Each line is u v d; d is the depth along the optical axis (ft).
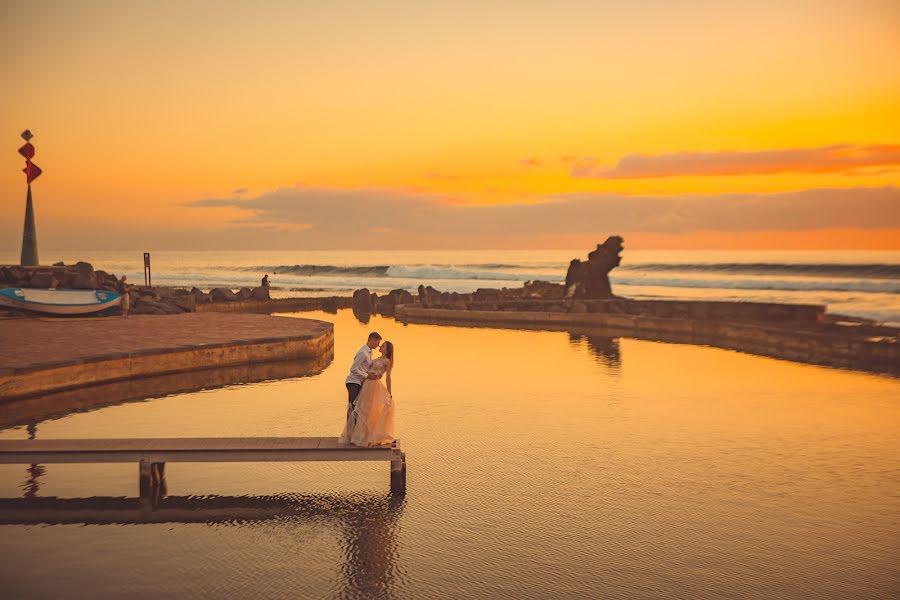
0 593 23.15
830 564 25.71
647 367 70.03
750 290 217.36
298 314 142.82
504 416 48.37
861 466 37.27
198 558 25.89
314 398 54.24
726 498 32.40
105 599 22.80
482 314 124.77
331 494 32.63
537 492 33.06
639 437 42.93
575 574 24.79
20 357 59.98
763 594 23.47
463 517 29.89
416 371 67.31
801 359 76.18
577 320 115.65
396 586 23.81
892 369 69.15
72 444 32.50
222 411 49.37
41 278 107.45
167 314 108.47
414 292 228.63
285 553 26.35
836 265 255.09
